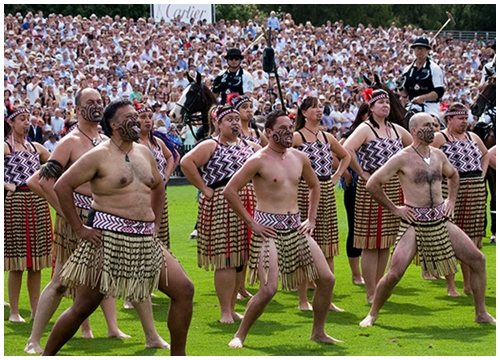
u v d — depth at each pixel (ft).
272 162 23.82
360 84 85.81
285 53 93.71
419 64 40.37
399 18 152.56
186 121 40.50
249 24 99.86
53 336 20.59
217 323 27.25
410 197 26.35
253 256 23.90
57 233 23.71
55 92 72.74
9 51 76.38
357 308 29.55
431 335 25.03
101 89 71.82
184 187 74.13
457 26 152.56
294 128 31.01
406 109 39.52
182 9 102.12
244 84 41.65
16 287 28.37
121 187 20.11
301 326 26.53
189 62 82.64
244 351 22.91
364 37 108.47
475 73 106.42
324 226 30.50
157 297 32.40
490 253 40.52
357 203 30.81
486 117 44.68
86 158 19.94
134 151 20.54
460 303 30.25
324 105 76.13
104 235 20.01
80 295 20.35
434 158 26.48
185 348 22.20
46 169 22.84
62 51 81.35
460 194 31.19
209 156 27.81
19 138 28.81
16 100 65.87
